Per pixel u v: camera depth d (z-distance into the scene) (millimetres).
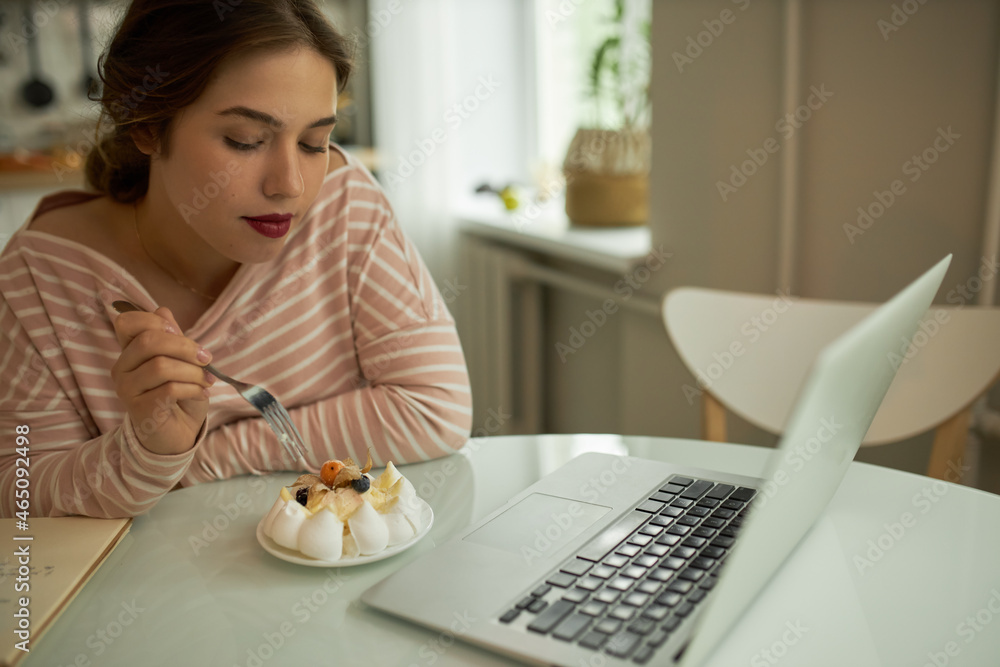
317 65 777
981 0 1163
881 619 590
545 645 527
